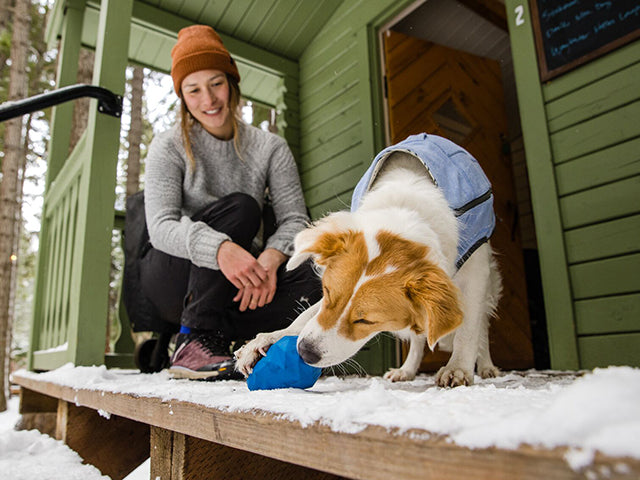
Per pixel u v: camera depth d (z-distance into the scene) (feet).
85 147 9.20
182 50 8.43
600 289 8.58
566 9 9.45
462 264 5.46
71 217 10.16
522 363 14.21
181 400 3.74
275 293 7.86
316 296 7.95
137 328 9.39
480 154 15.03
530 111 9.82
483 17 15.29
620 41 8.64
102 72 9.07
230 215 7.94
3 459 6.10
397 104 13.69
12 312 37.17
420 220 5.14
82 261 8.40
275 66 16.20
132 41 15.10
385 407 2.52
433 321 4.33
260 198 9.23
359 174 13.89
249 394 3.76
